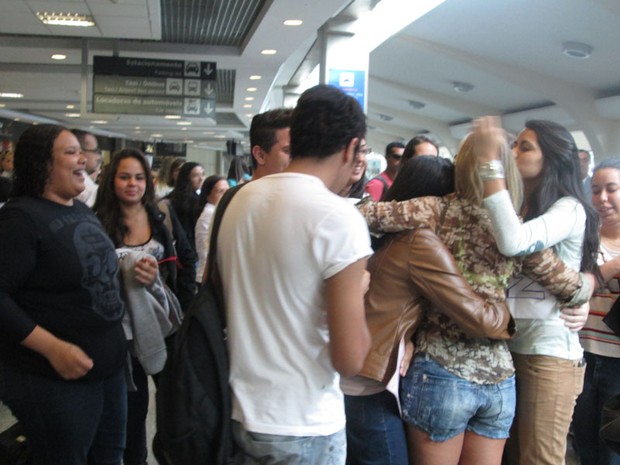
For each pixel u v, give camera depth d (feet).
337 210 4.76
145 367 9.05
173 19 25.71
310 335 4.89
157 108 28.48
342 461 5.24
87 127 74.59
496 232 6.29
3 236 6.69
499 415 6.69
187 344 4.99
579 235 7.11
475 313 6.21
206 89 28.76
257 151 7.95
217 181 15.81
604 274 8.18
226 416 4.92
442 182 7.13
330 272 4.71
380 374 6.44
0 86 42.09
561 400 7.07
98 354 7.38
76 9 22.77
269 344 4.88
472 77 43.55
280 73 41.55
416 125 71.15
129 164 9.82
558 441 7.11
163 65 28.43
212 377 4.94
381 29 29.22
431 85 49.88
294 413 4.87
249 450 4.92
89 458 8.25
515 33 31.91
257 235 4.91
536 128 7.12
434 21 33.30
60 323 7.04
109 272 7.51
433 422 6.56
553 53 33.30
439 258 6.38
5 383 7.00
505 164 6.45
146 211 10.21
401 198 7.21
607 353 8.87
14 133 65.46
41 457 7.22
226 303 5.13
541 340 7.06
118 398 8.11
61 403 7.04
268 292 4.87
